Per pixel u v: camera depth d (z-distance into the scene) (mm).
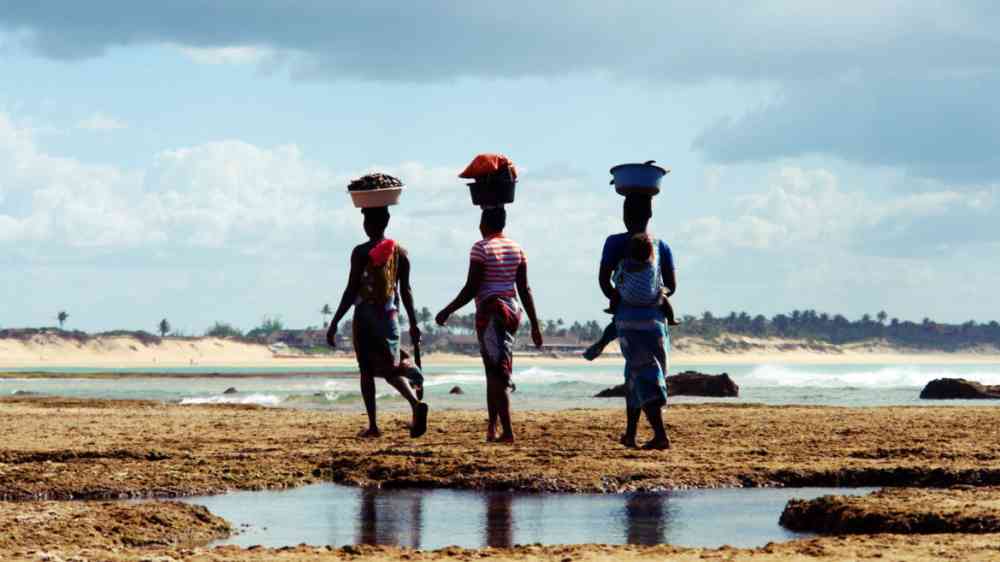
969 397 51562
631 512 14734
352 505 15375
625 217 20656
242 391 71062
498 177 21453
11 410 32750
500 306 21203
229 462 18625
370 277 21969
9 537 12344
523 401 47250
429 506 15266
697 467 17734
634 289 20078
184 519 13586
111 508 13938
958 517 12797
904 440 21203
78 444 21172
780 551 11398
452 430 23891
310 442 21516
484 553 11531
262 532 13469
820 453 19422
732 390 53094
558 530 13516
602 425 24781
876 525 12945
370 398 22391
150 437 22578
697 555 11273
